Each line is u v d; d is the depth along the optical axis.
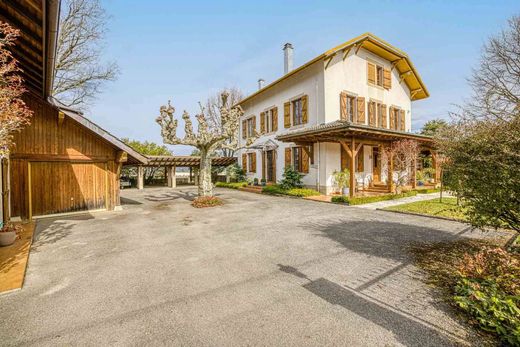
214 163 24.31
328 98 13.77
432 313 2.76
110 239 5.99
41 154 8.77
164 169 25.83
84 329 2.58
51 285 3.61
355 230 6.31
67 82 15.44
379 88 16.56
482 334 2.40
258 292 3.30
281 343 2.32
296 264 4.23
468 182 3.75
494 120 3.59
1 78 4.15
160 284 3.58
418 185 16.73
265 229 6.65
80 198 9.56
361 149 15.14
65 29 14.25
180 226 7.23
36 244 5.62
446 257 4.36
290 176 14.71
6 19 4.75
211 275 3.85
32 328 2.61
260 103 19.53
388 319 2.67
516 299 2.66
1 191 6.79
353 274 3.79
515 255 4.05
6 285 3.55
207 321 2.68
